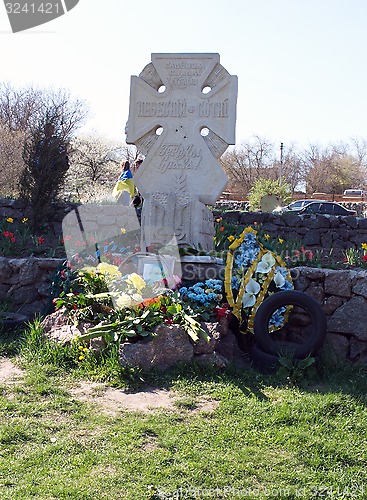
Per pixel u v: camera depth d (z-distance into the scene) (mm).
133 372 5598
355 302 6832
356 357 6766
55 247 9773
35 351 6281
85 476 3809
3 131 25859
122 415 4797
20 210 10781
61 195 11680
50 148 10852
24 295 8039
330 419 4848
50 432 4457
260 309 6375
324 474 3955
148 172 8102
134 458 4047
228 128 7934
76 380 5586
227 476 3873
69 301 6621
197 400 5195
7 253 8930
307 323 6816
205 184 7980
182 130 8047
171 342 5941
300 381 5797
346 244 14516
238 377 5836
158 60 8055
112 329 6020
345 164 62438
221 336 6418
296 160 63094
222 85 7945
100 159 35656
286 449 4281
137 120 8117
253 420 4758
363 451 4289
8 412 4781
